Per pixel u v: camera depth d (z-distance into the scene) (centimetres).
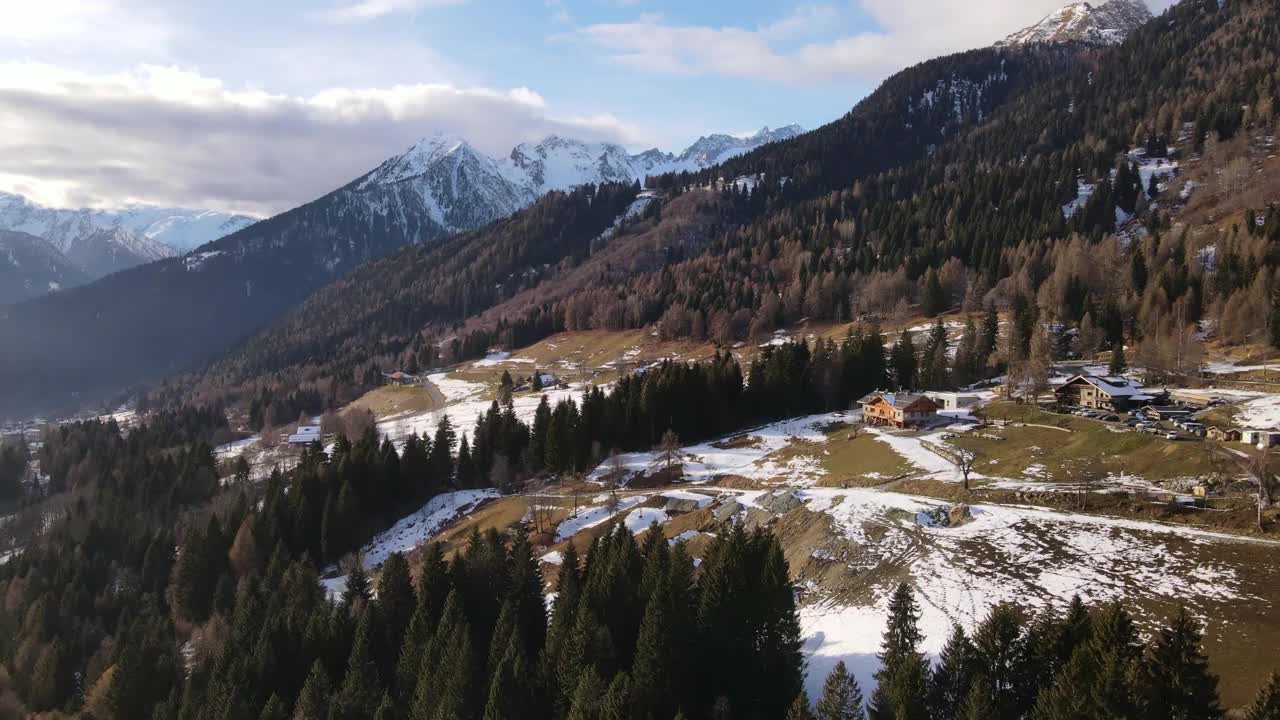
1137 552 6906
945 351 15888
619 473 12506
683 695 5531
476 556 7831
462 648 6019
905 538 7994
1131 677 3909
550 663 6006
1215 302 15212
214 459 17162
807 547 8350
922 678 4456
